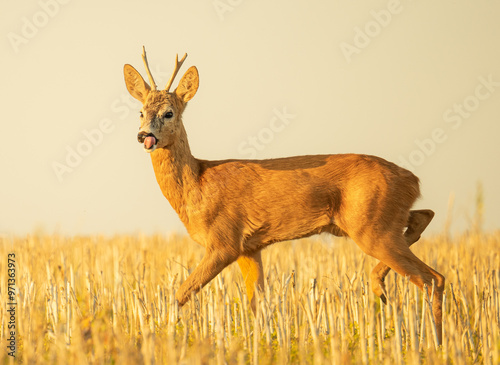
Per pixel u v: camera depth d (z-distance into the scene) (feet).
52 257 103.14
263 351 58.29
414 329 61.00
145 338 50.11
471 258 107.45
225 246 73.67
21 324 61.98
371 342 58.03
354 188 73.10
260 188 73.87
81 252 114.62
